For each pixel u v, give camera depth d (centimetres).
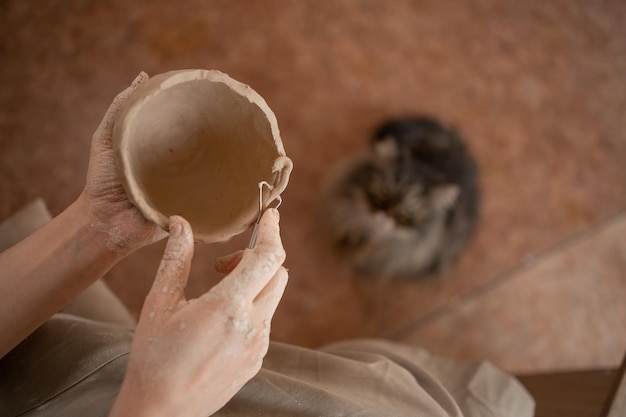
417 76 180
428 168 162
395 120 171
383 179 158
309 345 154
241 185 54
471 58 186
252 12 172
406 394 66
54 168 148
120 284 141
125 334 64
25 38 155
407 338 159
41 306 56
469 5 190
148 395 48
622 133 188
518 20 192
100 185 54
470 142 177
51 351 61
